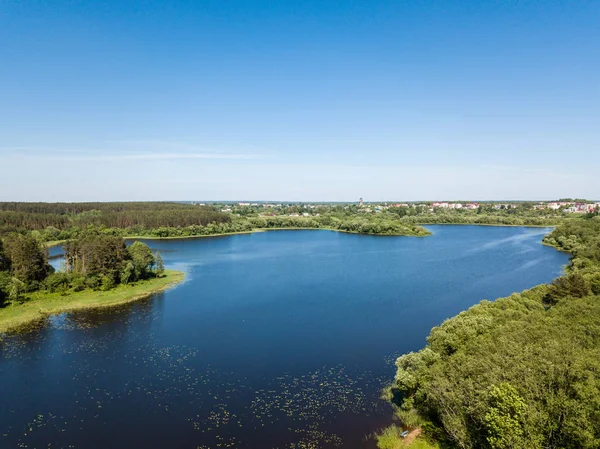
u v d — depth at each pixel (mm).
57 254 190500
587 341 47562
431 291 117500
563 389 36188
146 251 135875
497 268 151250
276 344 76688
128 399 56344
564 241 193875
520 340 47750
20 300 105750
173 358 70375
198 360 69438
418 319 91625
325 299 109625
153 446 45500
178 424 50062
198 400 55969
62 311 98375
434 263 163250
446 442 43281
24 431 48625
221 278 138000
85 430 48906
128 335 82000
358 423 49594
